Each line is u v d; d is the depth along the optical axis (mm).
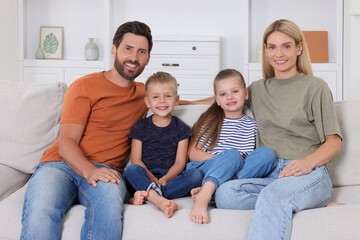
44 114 1854
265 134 1803
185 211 1412
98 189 1459
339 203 1595
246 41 4359
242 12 4656
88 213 1400
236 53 4707
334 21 4539
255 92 1915
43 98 1864
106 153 1734
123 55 1759
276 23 1850
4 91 1877
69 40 4730
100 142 1732
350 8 4012
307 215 1347
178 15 4723
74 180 1584
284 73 1852
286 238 1296
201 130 1874
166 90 1812
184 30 4734
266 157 1646
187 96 4465
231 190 1495
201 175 1679
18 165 1795
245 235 1327
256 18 4617
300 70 1879
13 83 1916
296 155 1693
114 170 1603
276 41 1817
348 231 1245
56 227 1348
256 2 4605
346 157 1811
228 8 4672
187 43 4410
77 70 4441
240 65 4711
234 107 1841
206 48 4398
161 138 1822
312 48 4418
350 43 4062
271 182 1574
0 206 1448
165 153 1815
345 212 1305
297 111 1737
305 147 1712
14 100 1852
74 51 4742
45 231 1309
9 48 4293
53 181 1487
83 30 4723
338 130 1674
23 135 1816
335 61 4559
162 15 4730
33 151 1814
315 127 1749
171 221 1361
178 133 1846
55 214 1368
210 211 1419
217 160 1616
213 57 4402
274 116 1786
